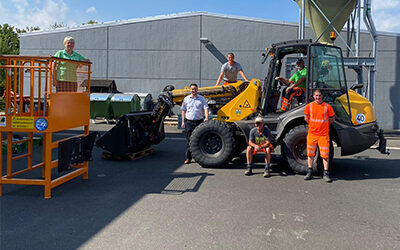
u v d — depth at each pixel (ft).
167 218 14.67
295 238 12.80
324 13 43.09
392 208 16.28
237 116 25.38
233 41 60.85
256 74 60.54
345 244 12.35
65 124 18.43
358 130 22.35
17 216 14.92
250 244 12.24
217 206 16.25
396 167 25.59
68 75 19.02
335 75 23.08
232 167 25.07
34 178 21.34
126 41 63.62
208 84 62.03
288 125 23.89
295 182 20.84
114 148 26.73
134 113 28.45
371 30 44.80
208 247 11.97
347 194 18.45
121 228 13.61
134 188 19.36
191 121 25.93
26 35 65.82
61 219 14.57
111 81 63.00
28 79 61.72
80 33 64.54
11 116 17.30
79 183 20.44
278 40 59.52
